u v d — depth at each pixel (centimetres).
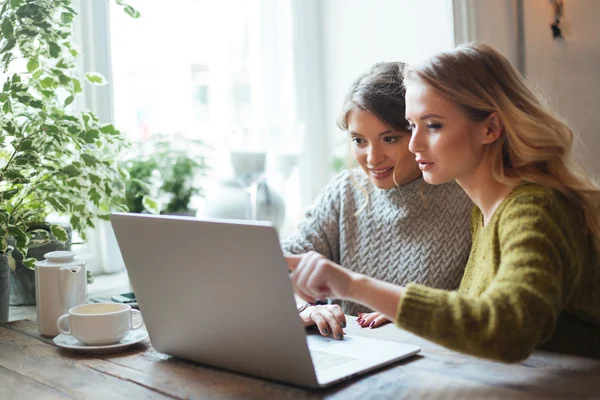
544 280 89
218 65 245
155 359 117
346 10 268
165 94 231
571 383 93
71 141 160
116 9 217
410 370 102
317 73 272
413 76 108
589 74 261
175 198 203
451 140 105
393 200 160
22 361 120
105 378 107
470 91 104
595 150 261
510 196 103
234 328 101
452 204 156
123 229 111
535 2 246
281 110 262
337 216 169
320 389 95
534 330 87
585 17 259
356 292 94
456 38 235
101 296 178
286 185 257
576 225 104
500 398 88
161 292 110
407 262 157
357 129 151
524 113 105
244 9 252
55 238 165
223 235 95
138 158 210
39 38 157
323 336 124
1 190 158
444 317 89
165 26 231
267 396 94
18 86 150
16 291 171
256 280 94
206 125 242
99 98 208
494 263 104
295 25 264
